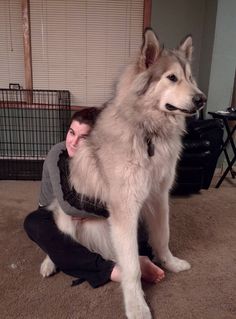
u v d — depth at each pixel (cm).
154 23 356
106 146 146
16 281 166
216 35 317
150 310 144
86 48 372
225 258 189
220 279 168
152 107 142
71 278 170
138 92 141
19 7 358
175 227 229
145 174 143
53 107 380
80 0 355
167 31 358
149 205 166
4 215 248
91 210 156
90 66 378
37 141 390
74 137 162
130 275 144
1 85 386
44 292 158
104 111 156
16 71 381
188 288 161
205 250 198
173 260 177
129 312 138
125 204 144
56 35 366
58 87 385
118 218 146
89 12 359
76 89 386
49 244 163
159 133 147
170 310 145
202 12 352
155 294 156
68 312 143
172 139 152
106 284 164
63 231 164
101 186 151
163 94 141
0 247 201
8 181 333
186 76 147
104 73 381
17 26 365
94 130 156
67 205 157
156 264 181
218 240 211
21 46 372
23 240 210
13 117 382
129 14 360
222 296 155
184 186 285
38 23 361
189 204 271
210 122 283
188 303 150
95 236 167
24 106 378
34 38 366
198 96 141
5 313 142
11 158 381
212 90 333
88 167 153
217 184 315
